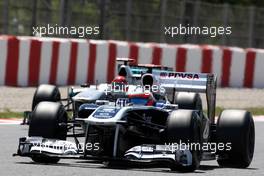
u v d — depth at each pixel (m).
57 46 67.06
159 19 83.75
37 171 26.69
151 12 83.19
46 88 43.50
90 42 69.31
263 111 63.81
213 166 31.12
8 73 64.62
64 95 62.47
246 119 29.89
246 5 113.44
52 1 76.25
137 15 82.00
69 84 68.31
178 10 84.94
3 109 54.12
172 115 27.41
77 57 68.56
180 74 33.47
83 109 30.14
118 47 71.00
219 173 28.30
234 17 88.88
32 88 65.44
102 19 77.94
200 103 40.41
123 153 28.28
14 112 52.47
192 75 33.19
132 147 29.30
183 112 27.45
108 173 26.59
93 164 29.58
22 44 64.94
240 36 89.38
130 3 81.19
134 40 81.81
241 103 68.06
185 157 26.91
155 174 26.67
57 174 25.97
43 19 74.81
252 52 79.62
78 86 68.06
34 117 28.41
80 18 77.56
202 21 86.50
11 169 27.17
